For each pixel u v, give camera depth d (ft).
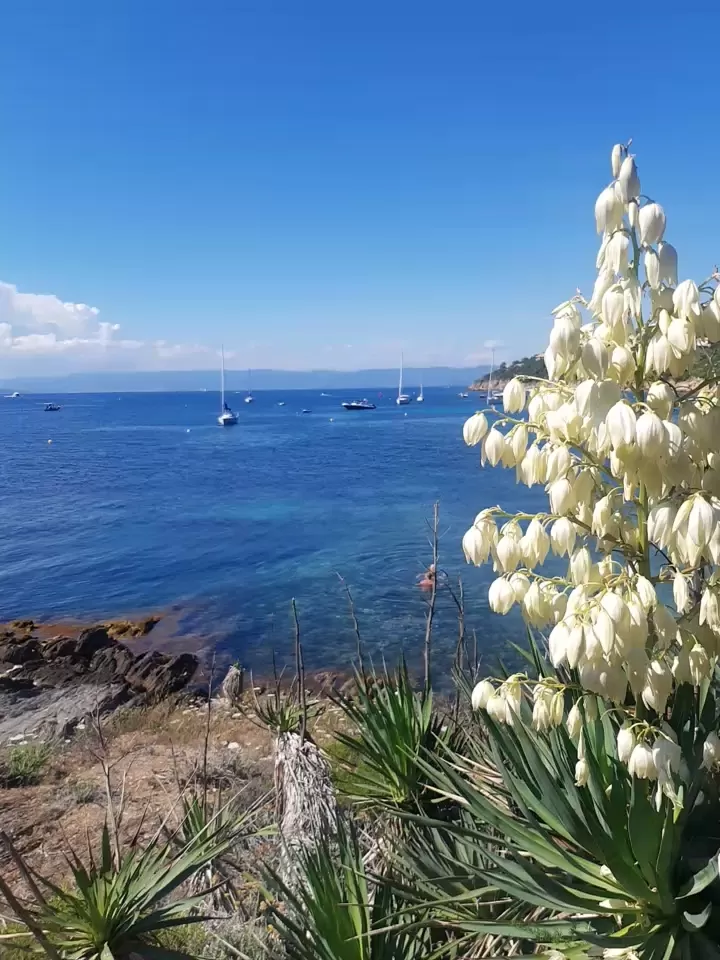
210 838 11.41
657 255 5.95
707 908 6.40
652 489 6.06
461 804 9.22
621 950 6.50
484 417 6.90
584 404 5.93
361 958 8.13
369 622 44.42
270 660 39.83
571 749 7.91
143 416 417.69
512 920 7.71
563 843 7.80
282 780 12.76
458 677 11.94
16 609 54.34
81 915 9.69
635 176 6.12
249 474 133.39
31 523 88.28
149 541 76.02
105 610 53.11
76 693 33.94
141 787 19.47
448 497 93.91
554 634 6.07
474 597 46.68
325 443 203.10
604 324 6.20
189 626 48.14
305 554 65.92
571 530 6.38
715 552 5.65
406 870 9.27
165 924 10.08
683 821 6.87
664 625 5.89
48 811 18.16
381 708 12.42
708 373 6.06
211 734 25.52
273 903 10.46
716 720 7.53
